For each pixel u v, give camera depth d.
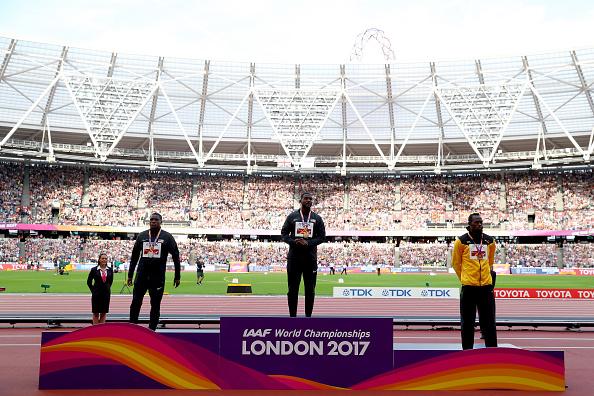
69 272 53.94
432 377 7.31
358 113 62.19
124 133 63.94
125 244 65.06
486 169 68.88
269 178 74.62
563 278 51.56
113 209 68.25
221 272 61.62
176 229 68.25
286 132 64.62
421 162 70.88
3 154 63.72
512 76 59.19
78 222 65.69
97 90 59.12
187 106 65.38
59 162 65.56
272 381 7.34
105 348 7.33
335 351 7.39
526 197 68.81
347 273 63.25
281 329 7.41
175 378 7.32
